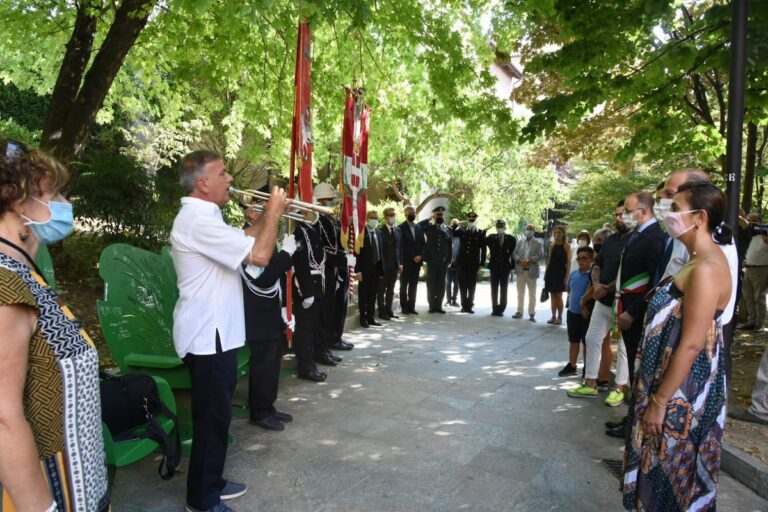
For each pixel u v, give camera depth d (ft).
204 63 27.66
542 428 14.92
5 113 48.39
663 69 20.29
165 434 9.93
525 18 23.16
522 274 33.22
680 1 19.06
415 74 26.02
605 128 31.78
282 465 12.16
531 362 22.47
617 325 14.93
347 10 13.92
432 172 47.57
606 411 16.44
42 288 4.92
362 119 18.51
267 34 26.76
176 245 9.63
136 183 24.57
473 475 11.94
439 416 15.61
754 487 11.57
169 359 12.37
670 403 7.79
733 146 12.98
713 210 7.79
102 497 5.43
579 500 11.00
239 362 14.88
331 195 21.56
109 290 12.76
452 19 24.30
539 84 29.71
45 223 5.17
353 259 17.80
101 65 23.98
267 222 9.72
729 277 7.66
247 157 33.17
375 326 29.12
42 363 4.78
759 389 14.37
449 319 32.40
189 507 9.90
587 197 60.59
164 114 36.60
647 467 8.07
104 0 24.22
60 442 4.90
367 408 16.08
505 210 57.62
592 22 19.02
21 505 4.46
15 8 26.45
